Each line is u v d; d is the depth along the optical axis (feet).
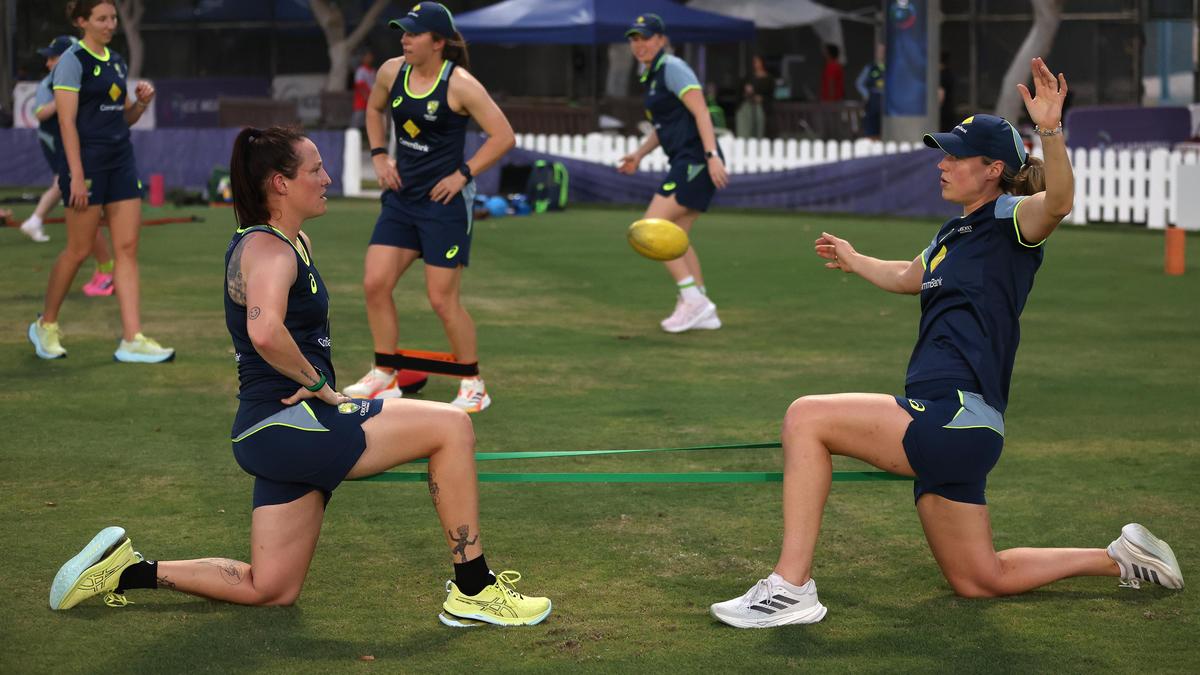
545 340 49.06
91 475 31.14
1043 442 34.76
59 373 42.04
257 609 23.07
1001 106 142.82
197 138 110.93
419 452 22.35
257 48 183.93
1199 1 161.07
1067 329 51.37
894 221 92.89
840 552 26.32
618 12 118.62
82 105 42.04
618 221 92.32
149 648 21.36
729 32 125.49
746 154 102.99
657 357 46.01
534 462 32.76
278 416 21.77
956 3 165.37
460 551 22.47
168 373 42.24
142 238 79.36
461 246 37.88
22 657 20.94
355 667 20.76
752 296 59.57
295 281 21.90
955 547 23.29
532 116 124.77
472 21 119.34
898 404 22.31
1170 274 66.03
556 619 22.85
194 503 29.14
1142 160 88.74
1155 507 29.14
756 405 38.88
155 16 186.39
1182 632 22.17
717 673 20.61
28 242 75.51
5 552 25.75
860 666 20.88
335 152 110.42
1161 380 42.16
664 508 29.25
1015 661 21.06
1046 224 21.95
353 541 26.78
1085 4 162.09
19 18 185.37
